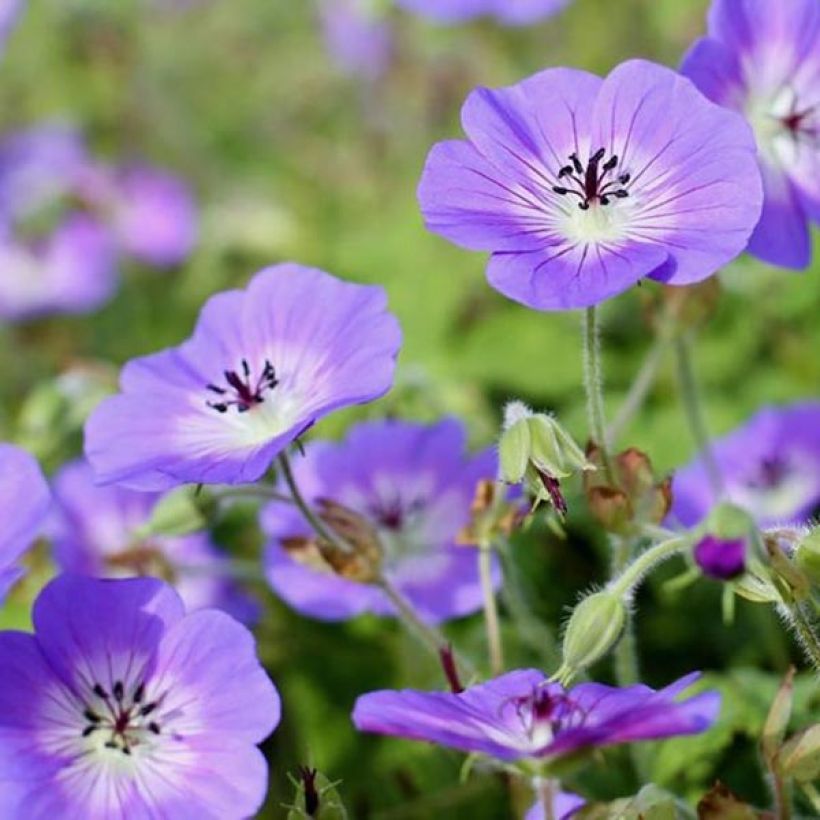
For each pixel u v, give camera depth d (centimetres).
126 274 85
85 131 100
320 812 44
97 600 44
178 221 86
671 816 44
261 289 48
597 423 46
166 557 55
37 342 81
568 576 58
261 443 46
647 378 55
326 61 97
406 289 68
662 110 46
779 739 44
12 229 85
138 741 44
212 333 48
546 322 65
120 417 47
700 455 57
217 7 104
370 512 54
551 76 47
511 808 52
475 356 65
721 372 64
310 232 82
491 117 46
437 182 46
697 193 45
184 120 99
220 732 43
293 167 91
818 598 45
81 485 57
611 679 53
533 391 64
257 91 99
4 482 45
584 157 47
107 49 99
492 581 52
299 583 52
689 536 44
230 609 57
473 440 58
